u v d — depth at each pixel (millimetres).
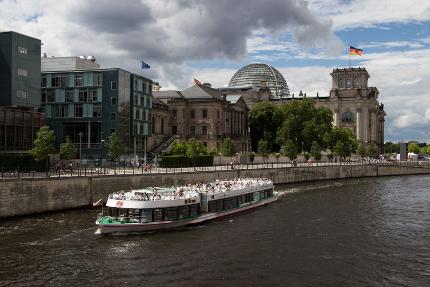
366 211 66250
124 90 102875
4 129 78188
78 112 102188
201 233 50375
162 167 97438
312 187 102000
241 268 38250
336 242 47125
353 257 41906
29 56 86312
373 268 38906
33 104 87188
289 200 78000
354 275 37125
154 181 75250
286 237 49000
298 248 44625
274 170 107500
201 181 85750
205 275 36469
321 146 150000
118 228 48250
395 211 66500
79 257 40406
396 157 188375
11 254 40906
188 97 149625
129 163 96812
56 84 103438
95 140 102188
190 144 112250
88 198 64312
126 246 44188
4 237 46438
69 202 61969
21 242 44656
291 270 38000
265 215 62375
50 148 71500
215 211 59125
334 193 89188
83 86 101938
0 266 37750
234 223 56438
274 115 160000
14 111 80250
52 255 40781
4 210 54625
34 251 41875
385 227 54844
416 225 56219
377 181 120000
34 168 71625
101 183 66188
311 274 37156
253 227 54031
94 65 117562
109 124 100562
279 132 152500
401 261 40938
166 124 145625
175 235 49188
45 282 34438
